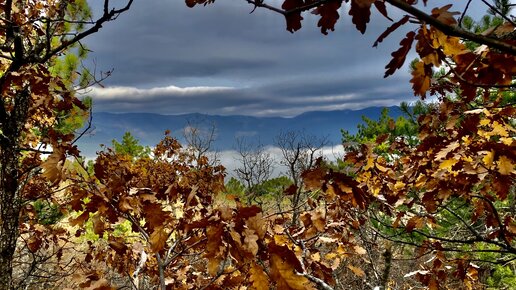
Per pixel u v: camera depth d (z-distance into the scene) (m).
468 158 2.37
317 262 2.80
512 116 2.61
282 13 0.91
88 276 1.56
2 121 3.25
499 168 2.19
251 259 1.23
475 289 3.86
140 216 1.95
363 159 3.06
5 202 3.22
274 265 1.21
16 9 3.25
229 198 1.50
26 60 3.00
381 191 3.31
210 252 1.27
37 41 3.58
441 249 3.00
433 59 1.02
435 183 2.72
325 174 1.58
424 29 0.99
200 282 2.68
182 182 2.34
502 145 2.20
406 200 3.13
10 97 3.83
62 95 2.96
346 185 1.55
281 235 2.32
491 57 1.26
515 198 3.19
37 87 2.88
